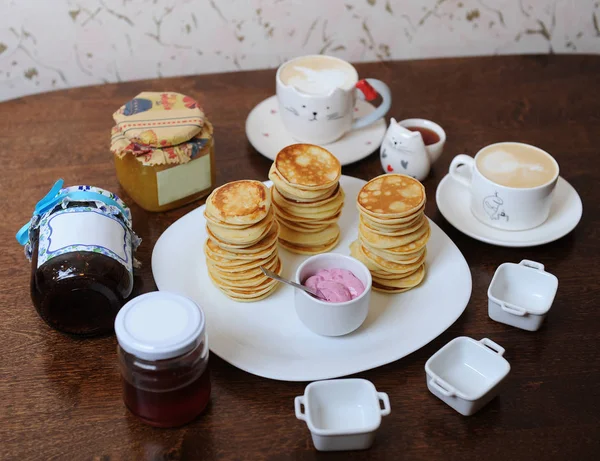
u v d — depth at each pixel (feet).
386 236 2.76
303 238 3.01
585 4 5.09
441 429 2.37
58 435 2.33
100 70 5.20
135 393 2.27
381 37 5.17
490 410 2.43
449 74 4.31
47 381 2.51
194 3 4.85
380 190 2.85
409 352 2.56
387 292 2.86
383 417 2.40
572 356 2.62
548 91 4.17
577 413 2.42
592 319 2.77
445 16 5.09
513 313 2.64
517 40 5.28
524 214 3.08
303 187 2.82
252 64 5.25
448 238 3.09
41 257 2.53
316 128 3.55
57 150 3.62
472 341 2.48
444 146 3.73
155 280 2.88
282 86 3.51
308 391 2.27
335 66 3.71
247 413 2.42
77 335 2.66
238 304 2.83
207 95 4.09
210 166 3.26
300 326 2.74
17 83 5.21
